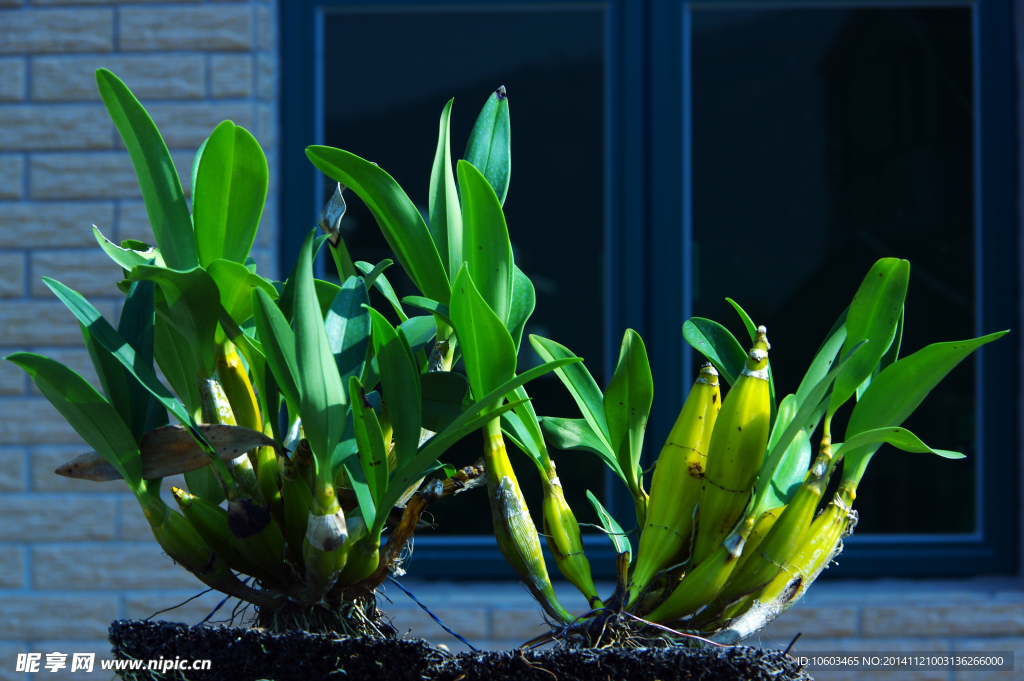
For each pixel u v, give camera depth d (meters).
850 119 3.61
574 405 3.56
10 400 3.53
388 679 1.38
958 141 3.60
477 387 1.49
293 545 1.49
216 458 1.42
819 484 1.46
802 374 3.59
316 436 1.33
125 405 1.49
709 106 3.61
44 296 3.54
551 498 1.62
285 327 1.33
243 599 1.56
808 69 3.61
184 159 3.54
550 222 3.60
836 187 3.60
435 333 1.86
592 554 3.52
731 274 3.60
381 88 3.60
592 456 3.54
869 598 3.51
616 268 3.60
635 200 3.60
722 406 1.48
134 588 3.52
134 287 1.59
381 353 1.42
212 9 3.55
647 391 1.68
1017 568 3.56
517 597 3.53
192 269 1.32
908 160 3.60
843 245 3.60
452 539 3.57
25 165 3.54
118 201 3.55
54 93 3.54
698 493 1.51
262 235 3.55
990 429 3.57
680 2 3.61
